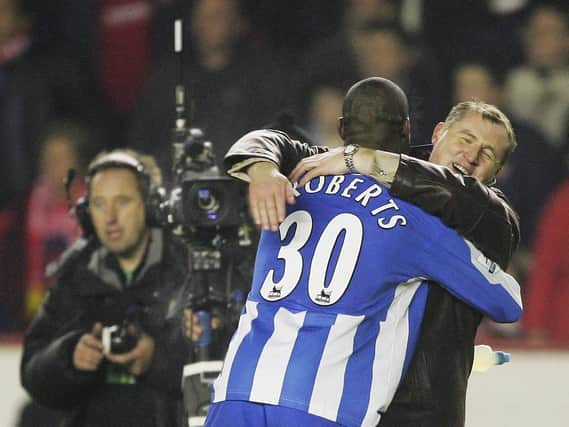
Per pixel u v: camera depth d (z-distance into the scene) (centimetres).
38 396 2050
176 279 2039
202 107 3534
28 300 3500
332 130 3594
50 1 4059
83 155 3741
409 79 3669
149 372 2000
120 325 2002
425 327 1609
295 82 3641
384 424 1583
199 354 1891
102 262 2059
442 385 1605
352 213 1590
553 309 3416
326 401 1533
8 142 3862
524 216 3584
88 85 4000
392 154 1602
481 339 3209
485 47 3866
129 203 2041
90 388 2028
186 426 1914
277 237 1616
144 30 4019
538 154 3631
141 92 3741
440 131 1730
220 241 1902
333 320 1555
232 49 3644
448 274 1591
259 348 1567
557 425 2511
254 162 1580
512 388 2748
